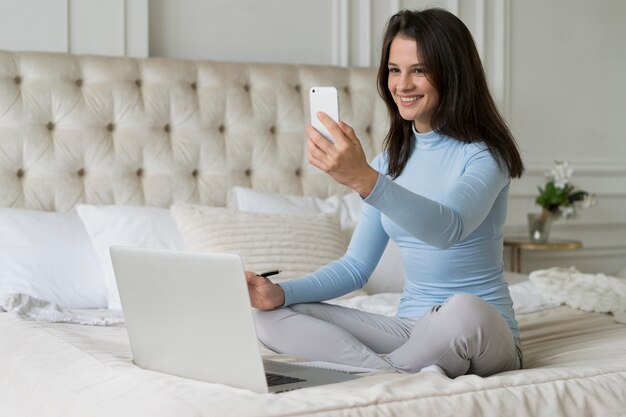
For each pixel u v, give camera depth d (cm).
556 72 475
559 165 438
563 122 479
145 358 188
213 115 380
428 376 173
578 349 226
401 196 179
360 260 232
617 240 496
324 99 179
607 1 488
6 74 353
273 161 388
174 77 376
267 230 319
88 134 359
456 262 213
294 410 148
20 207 348
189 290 170
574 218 443
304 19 418
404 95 218
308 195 393
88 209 331
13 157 350
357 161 176
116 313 287
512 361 196
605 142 491
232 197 378
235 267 159
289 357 207
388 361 197
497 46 456
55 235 324
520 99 466
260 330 211
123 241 322
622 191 493
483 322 185
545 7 472
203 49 401
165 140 372
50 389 186
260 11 410
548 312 301
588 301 303
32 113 353
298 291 216
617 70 493
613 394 175
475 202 193
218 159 379
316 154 177
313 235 325
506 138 214
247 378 165
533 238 440
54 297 310
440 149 221
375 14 428
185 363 176
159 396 158
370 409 152
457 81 213
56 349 213
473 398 163
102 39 379
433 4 441
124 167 364
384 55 224
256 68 393
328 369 195
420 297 219
